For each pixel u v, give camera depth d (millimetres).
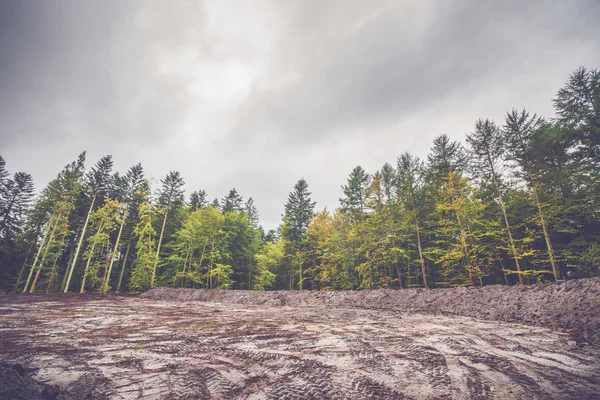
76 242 30172
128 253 32750
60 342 5758
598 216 14750
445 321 9180
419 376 3895
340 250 24000
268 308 13930
